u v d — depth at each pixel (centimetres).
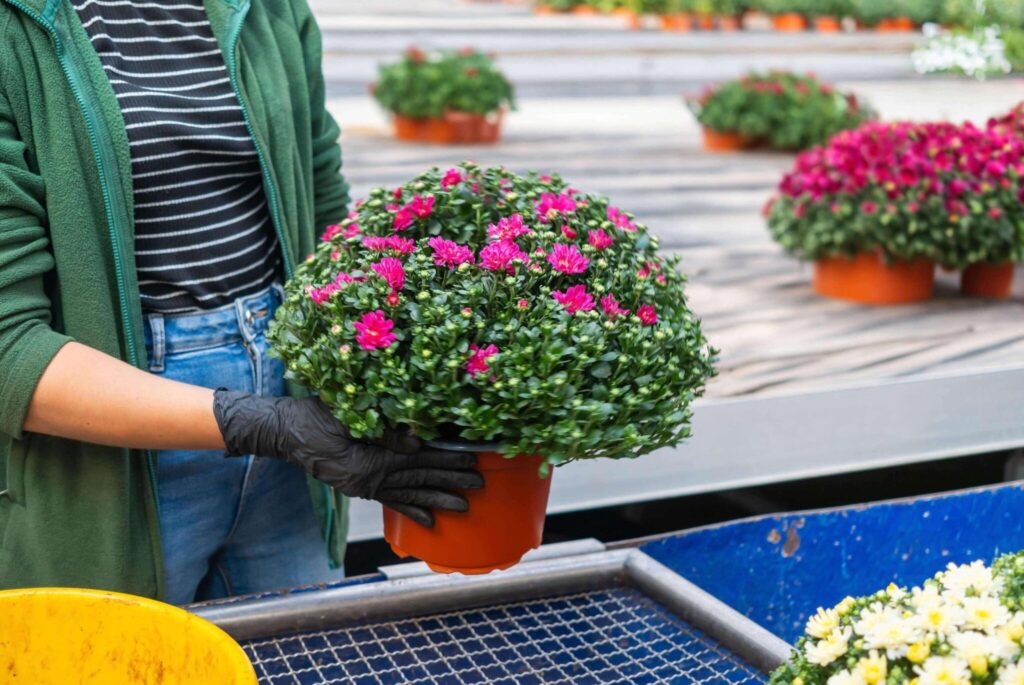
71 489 142
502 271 121
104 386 125
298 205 159
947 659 92
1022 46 1182
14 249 128
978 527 177
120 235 137
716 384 316
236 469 155
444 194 134
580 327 116
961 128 443
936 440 288
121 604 104
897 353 355
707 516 301
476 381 114
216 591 173
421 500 123
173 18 147
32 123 132
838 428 278
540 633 135
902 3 1552
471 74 802
